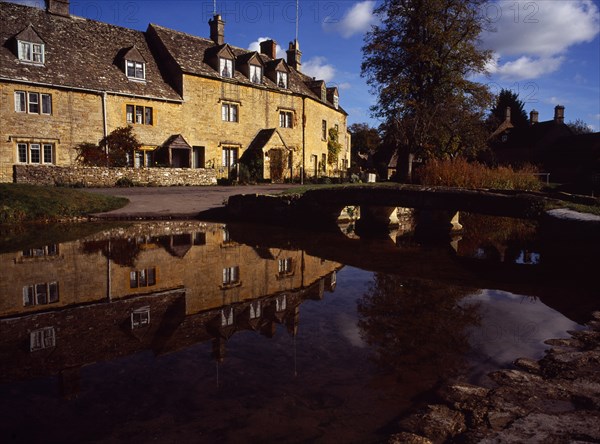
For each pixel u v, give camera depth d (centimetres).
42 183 1962
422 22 2656
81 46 2383
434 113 2636
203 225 1262
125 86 2380
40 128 2105
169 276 626
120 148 2277
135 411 260
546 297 532
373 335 392
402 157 2909
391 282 611
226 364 327
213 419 251
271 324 423
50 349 356
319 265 734
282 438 232
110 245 877
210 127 2730
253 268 693
